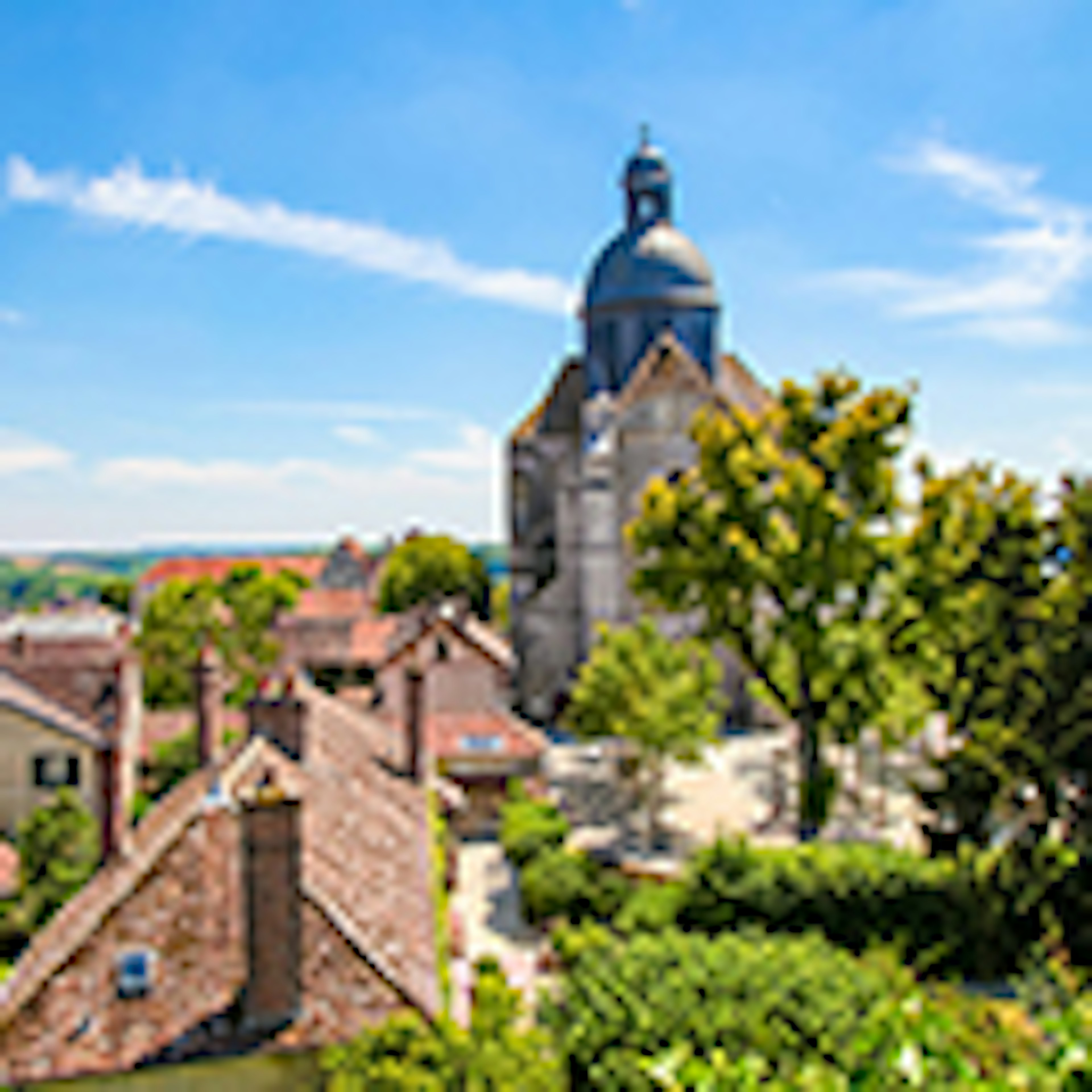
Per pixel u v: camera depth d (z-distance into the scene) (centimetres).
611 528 6081
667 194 6731
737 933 2603
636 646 4159
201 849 1900
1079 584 2873
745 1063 1038
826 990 1969
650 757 4106
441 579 9800
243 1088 1667
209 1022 1694
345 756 2841
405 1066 1585
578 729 4300
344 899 1923
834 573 3641
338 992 1723
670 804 4384
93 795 4219
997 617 3030
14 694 4344
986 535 3119
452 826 4338
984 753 2941
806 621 3681
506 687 4891
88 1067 1647
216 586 8462
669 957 2089
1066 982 1841
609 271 6681
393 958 1852
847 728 3644
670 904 2944
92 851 3491
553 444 6812
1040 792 2881
